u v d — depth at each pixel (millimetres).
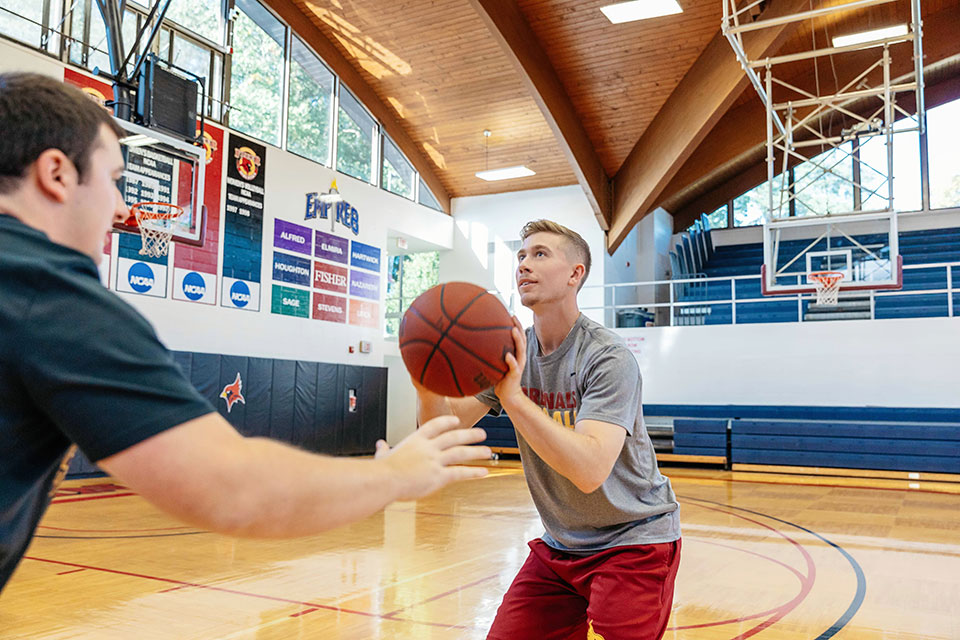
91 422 715
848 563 4797
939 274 13320
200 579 4145
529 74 10398
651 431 11438
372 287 12680
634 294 15273
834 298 9656
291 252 11086
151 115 7238
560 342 2025
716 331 11758
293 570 4395
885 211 9414
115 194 916
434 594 3848
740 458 10758
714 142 12859
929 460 9797
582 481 1633
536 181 14094
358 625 3295
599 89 11422
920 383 10555
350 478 818
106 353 727
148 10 9227
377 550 5016
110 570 4348
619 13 9609
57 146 827
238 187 10266
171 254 9297
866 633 3305
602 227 13234
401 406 14438
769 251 9953
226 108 10211
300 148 11508
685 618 3520
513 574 4320
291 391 10734
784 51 11633
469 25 10992
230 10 10367
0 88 833
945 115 14570
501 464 12109
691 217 16891
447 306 1558
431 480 900
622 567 1840
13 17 7945
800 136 15336
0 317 709
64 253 775
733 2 7773
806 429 10461
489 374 1531
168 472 721
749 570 4582
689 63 10703
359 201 12484
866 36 9719
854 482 9625
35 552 4848
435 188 14562
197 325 9625
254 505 752
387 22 11312
